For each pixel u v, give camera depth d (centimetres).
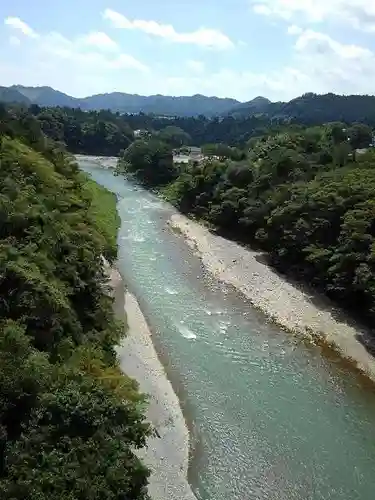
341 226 4947
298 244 5447
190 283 5312
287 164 7131
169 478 2659
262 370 3756
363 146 9906
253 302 4909
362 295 4550
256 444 2988
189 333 4247
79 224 4731
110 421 2336
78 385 2398
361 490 2691
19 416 2205
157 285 5216
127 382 2958
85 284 3731
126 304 4641
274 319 4572
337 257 4753
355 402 3425
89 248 4259
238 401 3381
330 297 4959
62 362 2805
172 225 7612
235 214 7050
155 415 3111
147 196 9906
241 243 6788
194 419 3169
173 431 3017
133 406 2598
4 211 3603
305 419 3231
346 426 3186
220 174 8231
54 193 5044
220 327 4381
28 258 3297
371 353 3988
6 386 2177
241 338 4206
